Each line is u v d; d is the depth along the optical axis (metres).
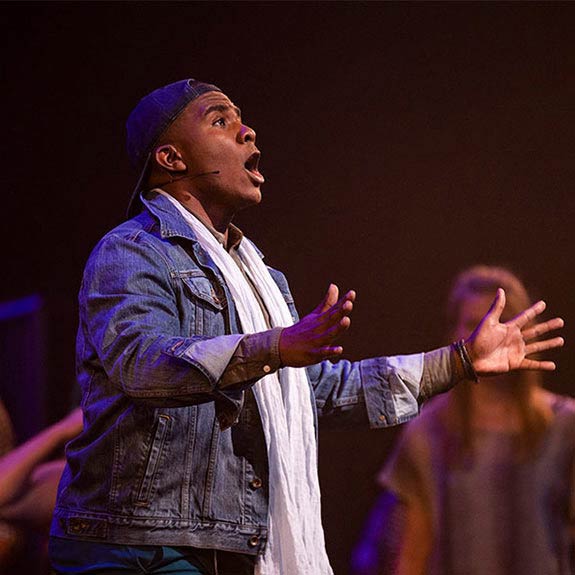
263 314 4.49
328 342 3.53
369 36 10.67
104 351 3.75
